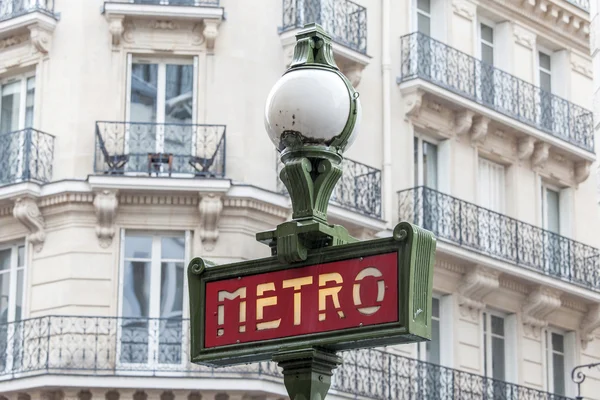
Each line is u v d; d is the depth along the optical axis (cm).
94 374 2952
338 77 822
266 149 3138
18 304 3131
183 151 3103
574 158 3934
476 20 3747
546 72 4012
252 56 3167
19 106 3228
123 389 2958
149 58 3164
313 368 798
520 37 3866
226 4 3186
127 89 3145
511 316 3675
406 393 3272
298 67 824
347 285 788
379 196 3272
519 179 3756
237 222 3055
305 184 816
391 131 3378
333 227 811
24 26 3178
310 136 812
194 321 845
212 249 3041
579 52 4069
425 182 3512
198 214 3050
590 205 4006
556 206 3947
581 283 3816
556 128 3866
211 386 2939
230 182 3031
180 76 3162
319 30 836
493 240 3562
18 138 3127
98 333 2995
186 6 3122
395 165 3369
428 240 781
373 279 780
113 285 3038
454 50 3562
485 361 3581
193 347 841
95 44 3156
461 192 3553
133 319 3011
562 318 3825
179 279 3056
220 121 3128
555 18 3950
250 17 3183
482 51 3788
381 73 3388
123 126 3103
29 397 3002
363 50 3294
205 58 3152
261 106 3152
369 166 3259
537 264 3688
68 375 2952
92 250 3048
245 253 3041
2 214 3136
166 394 2973
